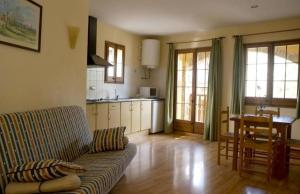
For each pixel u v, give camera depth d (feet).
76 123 10.03
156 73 23.43
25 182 5.48
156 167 12.60
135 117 19.75
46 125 8.01
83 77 12.14
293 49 17.01
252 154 13.23
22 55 8.00
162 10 15.47
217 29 19.97
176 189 9.91
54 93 9.91
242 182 10.82
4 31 7.11
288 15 16.12
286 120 12.05
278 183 10.85
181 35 21.93
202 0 13.60
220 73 19.56
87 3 12.34
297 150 12.78
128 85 21.88
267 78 17.95
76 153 9.27
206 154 15.24
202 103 21.03
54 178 5.47
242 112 18.42
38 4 8.68
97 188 6.44
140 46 23.09
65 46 10.57
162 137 20.35
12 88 7.63
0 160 5.70
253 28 18.40
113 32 19.97
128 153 9.75
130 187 10.02
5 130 6.16
